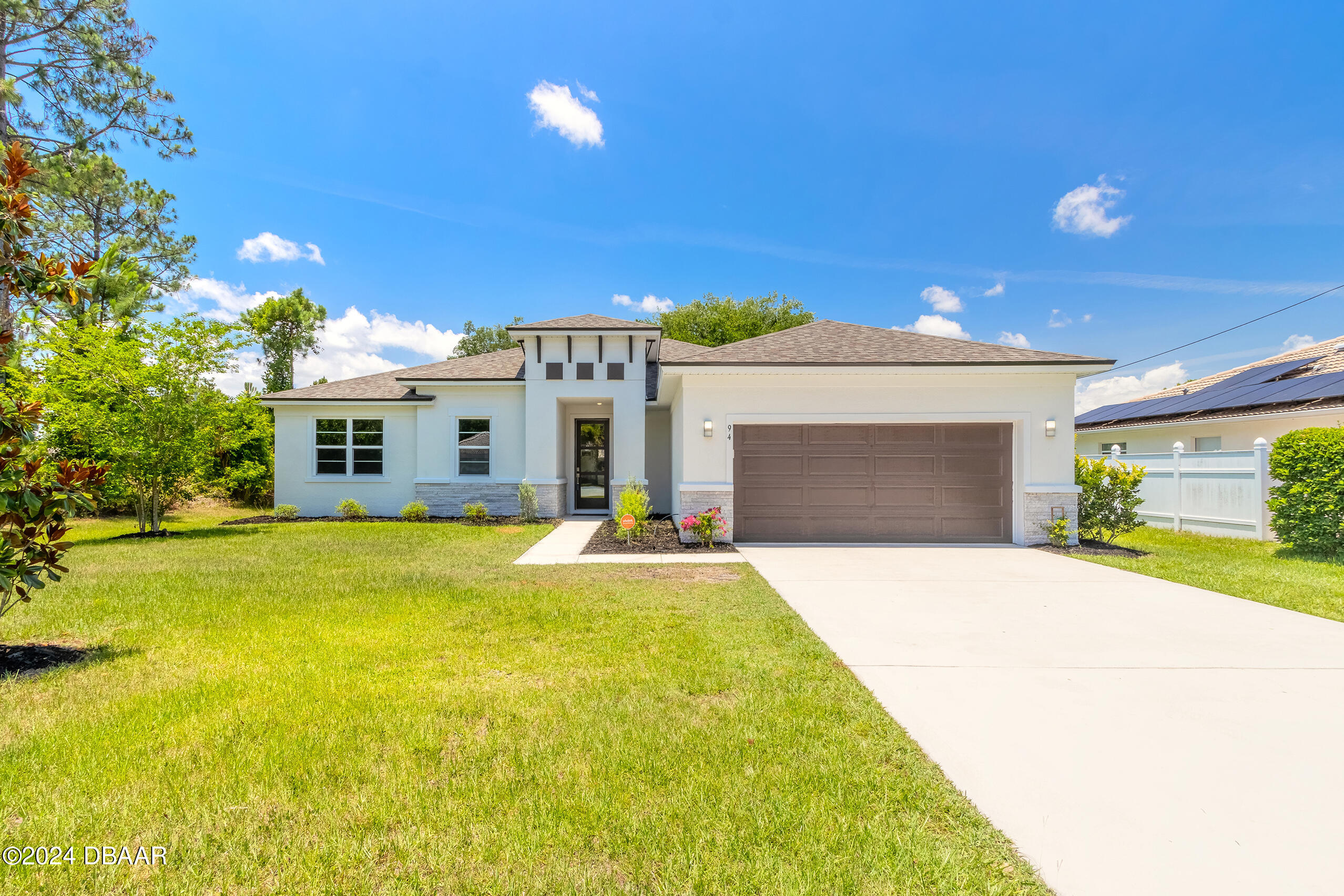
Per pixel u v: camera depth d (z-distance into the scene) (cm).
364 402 1738
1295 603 676
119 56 1736
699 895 221
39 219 1711
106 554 1033
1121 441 1989
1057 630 574
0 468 451
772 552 1064
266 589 738
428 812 273
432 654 496
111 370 1253
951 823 268
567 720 369
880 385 1158
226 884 228
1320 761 324
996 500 1174
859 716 377
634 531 1249
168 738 345
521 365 1855
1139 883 229
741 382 1166
